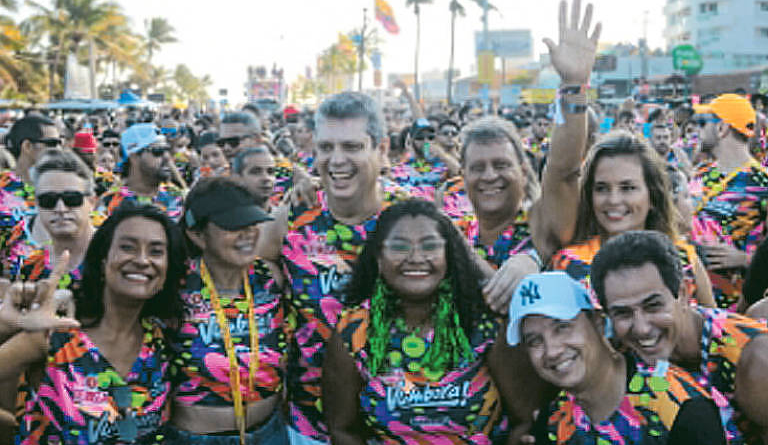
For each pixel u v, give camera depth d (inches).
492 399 120.0
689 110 478.3
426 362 119.0
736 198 220.4
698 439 96.8
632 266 100.6
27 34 2353.6
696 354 106.7
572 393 105.3
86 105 1477.6
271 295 135.2
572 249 137.2
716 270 182.9
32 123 237.3
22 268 158.1
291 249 142.2
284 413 143.9
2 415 115.4
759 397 102.0
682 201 185.8
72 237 154.2
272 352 132.1
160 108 1453.0
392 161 403.2
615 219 133.3
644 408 100.6
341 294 138.8
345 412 124.3
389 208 121.0
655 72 2682.1
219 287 130.7
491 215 151.3
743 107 221.1
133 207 118.3
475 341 120.2
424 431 119.0
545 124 517.7
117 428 115.8
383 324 120.3
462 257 121.7
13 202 235.9
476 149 147.7
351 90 145.0
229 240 125.6
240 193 129.5
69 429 113.4
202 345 126.6
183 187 275.6
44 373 114.7
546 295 102.9
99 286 117.2
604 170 132.8
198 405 127.4
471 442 119.6
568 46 131.4
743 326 105.0
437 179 337.1
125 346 119.1
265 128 509.4
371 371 119.3
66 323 110.3
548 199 140.5
